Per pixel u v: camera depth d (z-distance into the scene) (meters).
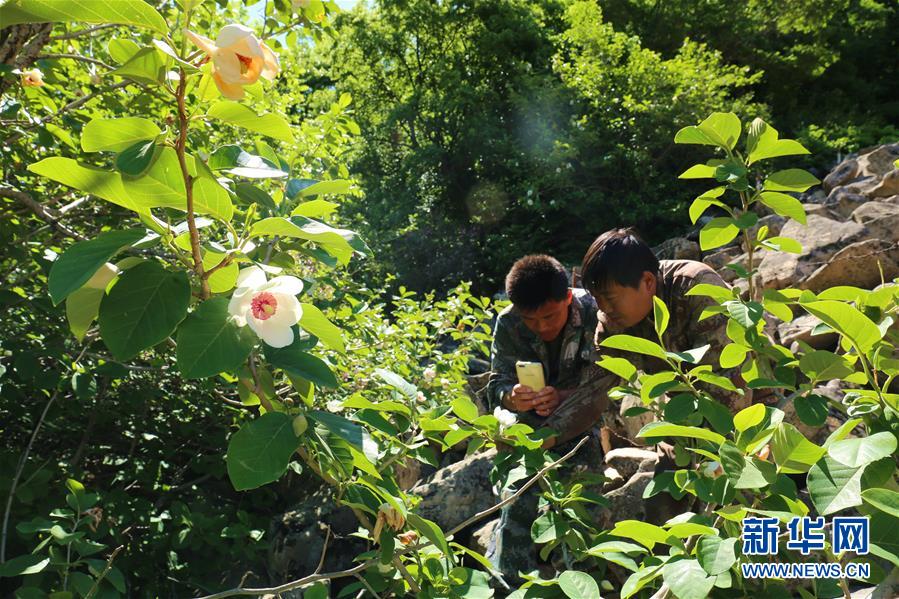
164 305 1.50
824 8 17.83
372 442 1.58
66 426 4.25
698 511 2.90
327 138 5.39
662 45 17.44
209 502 4.55
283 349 1.70
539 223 14.34
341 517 4.30
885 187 7.30
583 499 2.53
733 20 17.41
